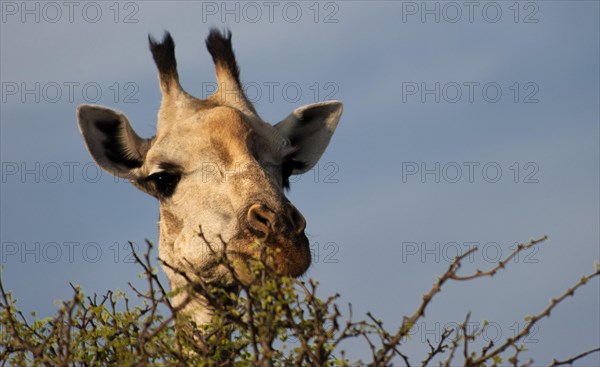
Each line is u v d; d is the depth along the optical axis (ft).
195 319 68.03
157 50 78.02
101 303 54.44
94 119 76.28
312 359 46.96
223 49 79.20
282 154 75.00
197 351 51.31
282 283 47.44
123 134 76.59
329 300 45.83
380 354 46.42
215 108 73.92
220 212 68.03
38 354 50.88
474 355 47.57
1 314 53.01
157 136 75.72
